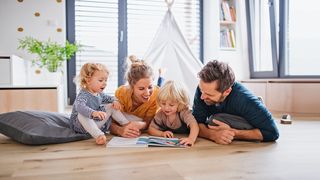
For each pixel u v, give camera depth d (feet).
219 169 2.82
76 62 10.21
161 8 11.12
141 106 4.94
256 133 4.01
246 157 3.28
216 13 10.86
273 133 4.05
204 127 4.35
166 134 4.42
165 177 2.57
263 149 3.69
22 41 9.04
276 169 2.84
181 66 8.27
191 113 4.54
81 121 4.19
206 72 3.67
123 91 4.91
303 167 2.91
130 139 4.23
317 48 8.98
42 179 2.52
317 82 8.25
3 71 7.04
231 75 3.76
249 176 2.62
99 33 10.42
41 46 8.60
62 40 9.46
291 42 9.63
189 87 8.05
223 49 11.06
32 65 9.20
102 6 10.40
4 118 4.33
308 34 9.16
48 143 4.00
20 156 3.33
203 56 11.73
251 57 11.30
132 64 4.74
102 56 10.47
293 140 4.30
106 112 4.64
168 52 8.34
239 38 11.28
